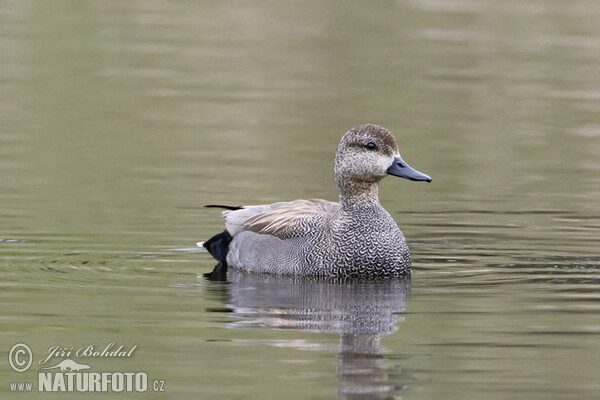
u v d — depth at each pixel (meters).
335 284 12.86
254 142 21.97
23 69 28.08
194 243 14.73
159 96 25.98
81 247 14.25
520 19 34.69
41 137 21.91
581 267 13.48
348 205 13.35
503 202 17.38
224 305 11.63
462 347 10.13
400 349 10.06
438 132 23.09
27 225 15.35
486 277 13.00
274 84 27.44
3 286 12.22
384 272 13.07
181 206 16.83
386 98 26.19
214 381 9.13
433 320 11.07
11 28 32.28
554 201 17.44
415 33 33.06
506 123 24.03
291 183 18.66
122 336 10.36
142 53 30.27
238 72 28.56
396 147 13.38
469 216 16.42
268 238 13.45
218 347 10.07
